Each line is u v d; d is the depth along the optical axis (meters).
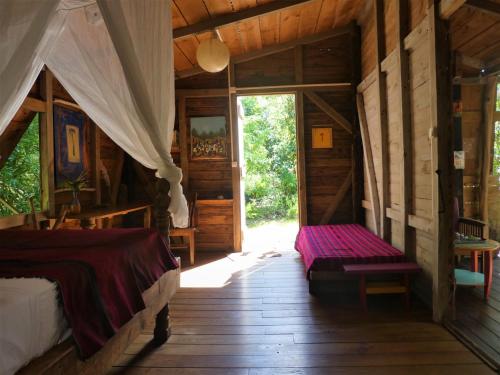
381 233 4.32
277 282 4.02
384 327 2.81
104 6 2.05
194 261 4.96
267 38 5.16
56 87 3.78
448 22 2.74
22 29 1.54
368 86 4.85
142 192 5.54
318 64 5.45
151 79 2.37
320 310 3.20
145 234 2.58
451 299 3.04
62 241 2.36
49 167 3.57
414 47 3.29
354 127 5.32
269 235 7.11
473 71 4.33
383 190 4.20
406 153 3.46
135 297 2.02
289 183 9.66
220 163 5.53
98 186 4.53
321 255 3.43
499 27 3.67
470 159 4.49
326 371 2.22
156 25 2.42
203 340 2.69
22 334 1.30
